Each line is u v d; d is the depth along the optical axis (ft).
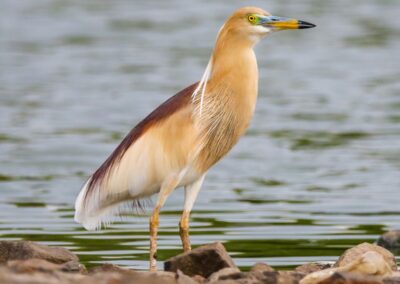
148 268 40.75
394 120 79.41
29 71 101.24
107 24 126.52
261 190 59.21
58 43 115.55
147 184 38.73
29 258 36.19
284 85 94.53
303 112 83.15
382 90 91.61
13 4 141.28
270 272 33.68
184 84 94.48
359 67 102.73
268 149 70.79
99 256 43.16
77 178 63.36
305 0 142.72
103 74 99.71
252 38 39.55
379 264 34.27
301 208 54.03
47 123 79.87
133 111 84.17
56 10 136.67
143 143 38.60
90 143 72.90
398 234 44.91
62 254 36.81
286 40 118.83
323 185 60.39
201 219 51.49
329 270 34.35
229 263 35.88
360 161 66.69
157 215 38.73
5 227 49.73
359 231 48.47
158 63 104.47
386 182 60.70
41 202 56.39
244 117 39.63
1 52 110.32
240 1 141.49
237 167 65.82
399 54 108.88
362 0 143.84
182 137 38.42
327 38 118.73
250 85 39.55
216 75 39.34
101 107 85.66
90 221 39.42
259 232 48.29
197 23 126.00
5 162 67.36
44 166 66.59
